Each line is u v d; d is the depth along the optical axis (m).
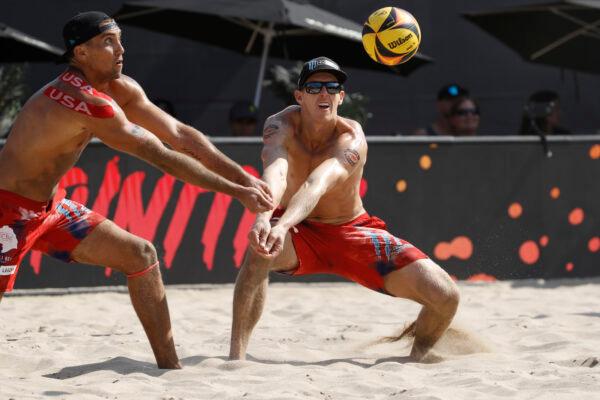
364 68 17.70
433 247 13.98
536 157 14.29
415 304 12.30
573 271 14.51
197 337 9.56
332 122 7.94
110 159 13.05
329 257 8.09
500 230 14.18
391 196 13.86
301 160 8.02
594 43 17.88
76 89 6.50
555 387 6.60
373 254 7.93
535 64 18.94
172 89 19.59
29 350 8.58
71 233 7.10
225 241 13.42
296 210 7.23
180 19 17.12
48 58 16.94
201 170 6.51
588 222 14.56
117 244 7.17
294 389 6.58
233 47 17.70
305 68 7.86
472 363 7.68
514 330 9.69
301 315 11.15
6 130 17.56
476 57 19.83
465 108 15.58
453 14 19.75
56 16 19.34
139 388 6.64
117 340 9.14
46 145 6.62
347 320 10.86
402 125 19.84
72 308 11.97
